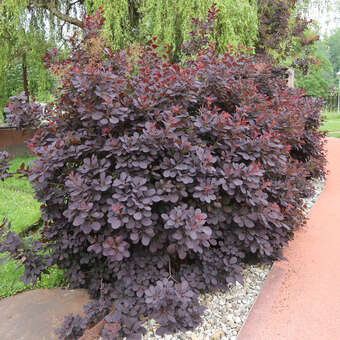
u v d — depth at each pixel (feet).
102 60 9.22
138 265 7.29
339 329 6.11
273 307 6.86
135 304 6.87
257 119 8.45
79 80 6.80
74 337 6.22
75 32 9.55
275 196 8.54
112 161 7.33
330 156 24.84
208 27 13.28
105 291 7.14
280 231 8.37
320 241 9.94
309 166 15.25
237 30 20.89
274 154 8.14
